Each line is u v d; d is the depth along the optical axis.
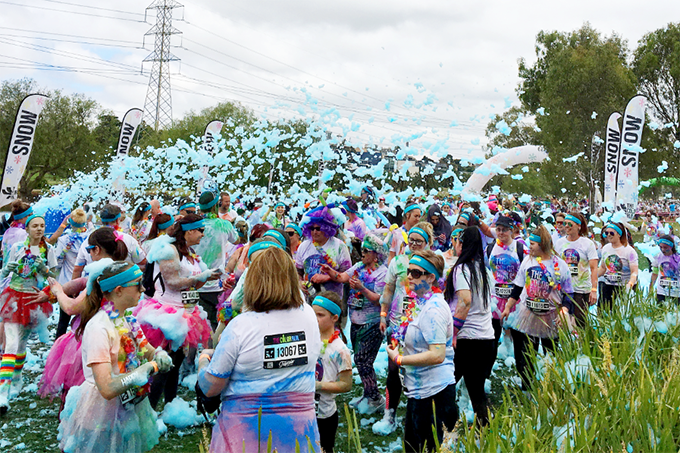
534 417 3.28
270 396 2.56
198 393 2.71
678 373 3.69
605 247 7.84
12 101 38.34
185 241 4.80
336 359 3.48
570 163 28.77
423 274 3.62
